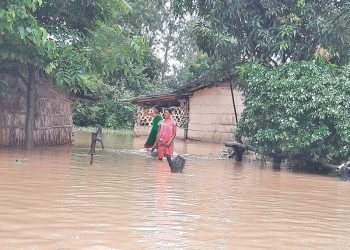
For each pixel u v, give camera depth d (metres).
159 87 37.31
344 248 4.00
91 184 6.81
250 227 4.63
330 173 11.34
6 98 11.71
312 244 4.08
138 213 4.96
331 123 10.92
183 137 24.55
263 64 13.29
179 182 7.67
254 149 12.44
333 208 6.08
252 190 7.31
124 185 6.94
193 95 24.34
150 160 11.34
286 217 5.27
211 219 4.89
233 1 12.87
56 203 5.21
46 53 10.25
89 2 11.38
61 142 15.02
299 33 12.51
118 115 35.28
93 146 9.55
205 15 14.12
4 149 11.34
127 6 11.31
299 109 10.79
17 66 11.89
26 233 3.87
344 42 12.49
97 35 11.46
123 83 36.00
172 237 4.03
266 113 11.57
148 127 26.11
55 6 11.23
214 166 11.04
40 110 13.32
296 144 10.95
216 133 23.64
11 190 5.84
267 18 13.13
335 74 11.43
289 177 9.77
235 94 23.34
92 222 4.42
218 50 14.12
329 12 12.61
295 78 11.11
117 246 3.64
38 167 8.38
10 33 9.38
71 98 16.31
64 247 3.52
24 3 8.98
